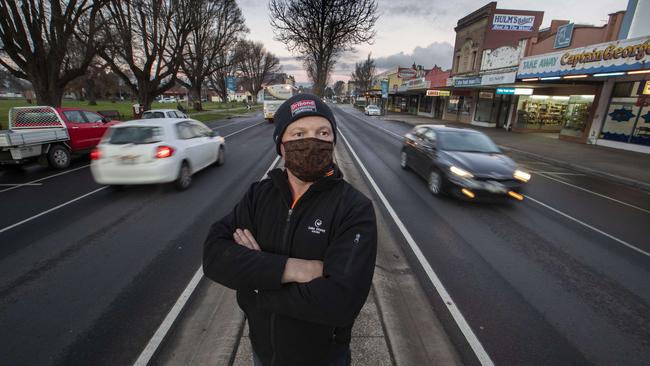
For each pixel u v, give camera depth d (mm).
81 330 2607
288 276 1015
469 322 2822
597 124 14742
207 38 32875
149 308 2881
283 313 1032
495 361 2404
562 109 20734
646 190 8047
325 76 8219
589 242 4684
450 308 3004
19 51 13375
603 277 3719
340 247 1028
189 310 2850
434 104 34094
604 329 2830
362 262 1014
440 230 4895
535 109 20656
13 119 8000
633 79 12961
